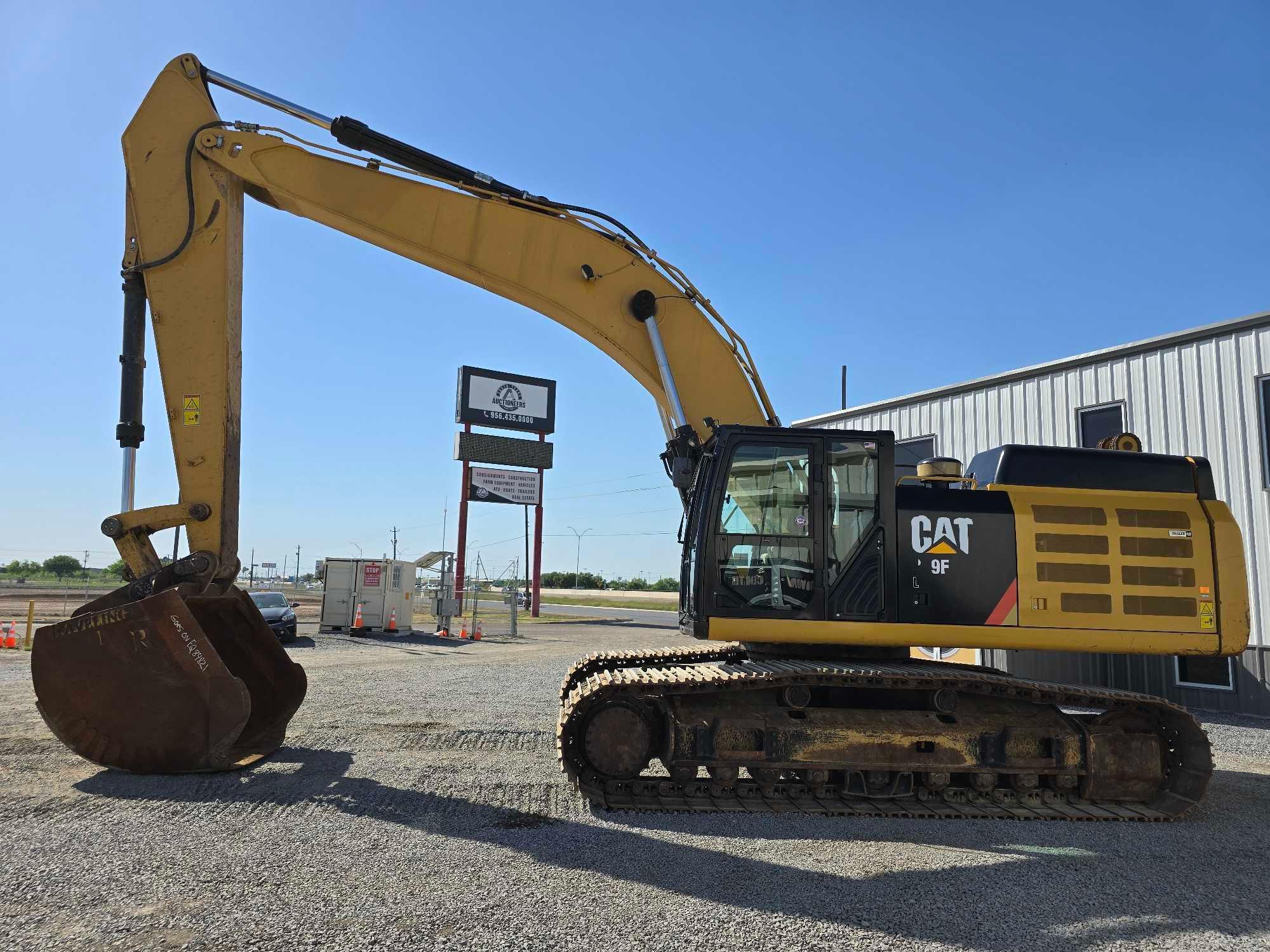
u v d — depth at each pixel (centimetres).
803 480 690
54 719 660
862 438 698
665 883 453
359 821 549
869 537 686
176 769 659
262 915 392
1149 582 712
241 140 748
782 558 678
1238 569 725
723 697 667
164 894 414
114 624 664
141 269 733
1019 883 475
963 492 718
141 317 748
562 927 389
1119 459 760
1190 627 709
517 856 490
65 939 361
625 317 804
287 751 759
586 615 4131
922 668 678
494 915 400
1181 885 478
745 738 647
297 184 757
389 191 772
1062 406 1397
